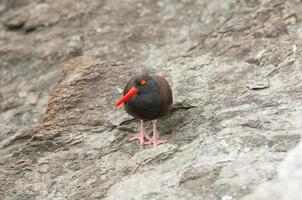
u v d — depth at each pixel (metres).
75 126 12.20
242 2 16.03
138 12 16.95
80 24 17.11
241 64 13.00
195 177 9.47
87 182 10.68
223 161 9.72
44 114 13.23
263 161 9.47
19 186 10.97
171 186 9.55
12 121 14.34
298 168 8.31
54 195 10.62
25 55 16.44
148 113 11.00
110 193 10.09
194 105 11.92
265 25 14.41
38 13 17.94
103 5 17.58
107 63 13.82
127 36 15.98
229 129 10.65
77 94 12.80
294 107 11.16
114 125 12.05
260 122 10.80
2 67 16.34
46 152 11.75
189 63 13.52
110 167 10.90
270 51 13.09
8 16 18.33
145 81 10.91
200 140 10.70
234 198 8.68
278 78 12.33
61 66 15.78
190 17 16.33
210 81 12.63
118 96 12.80
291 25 14.40
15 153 11.90
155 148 10.97
